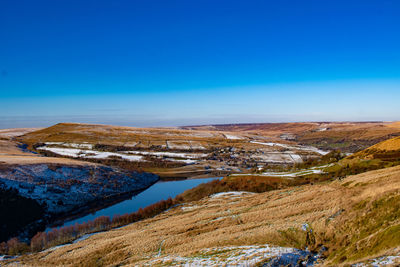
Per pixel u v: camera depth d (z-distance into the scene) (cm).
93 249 4606
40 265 4384
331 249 2606
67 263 4234
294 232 3098
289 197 5362
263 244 3003
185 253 3253
